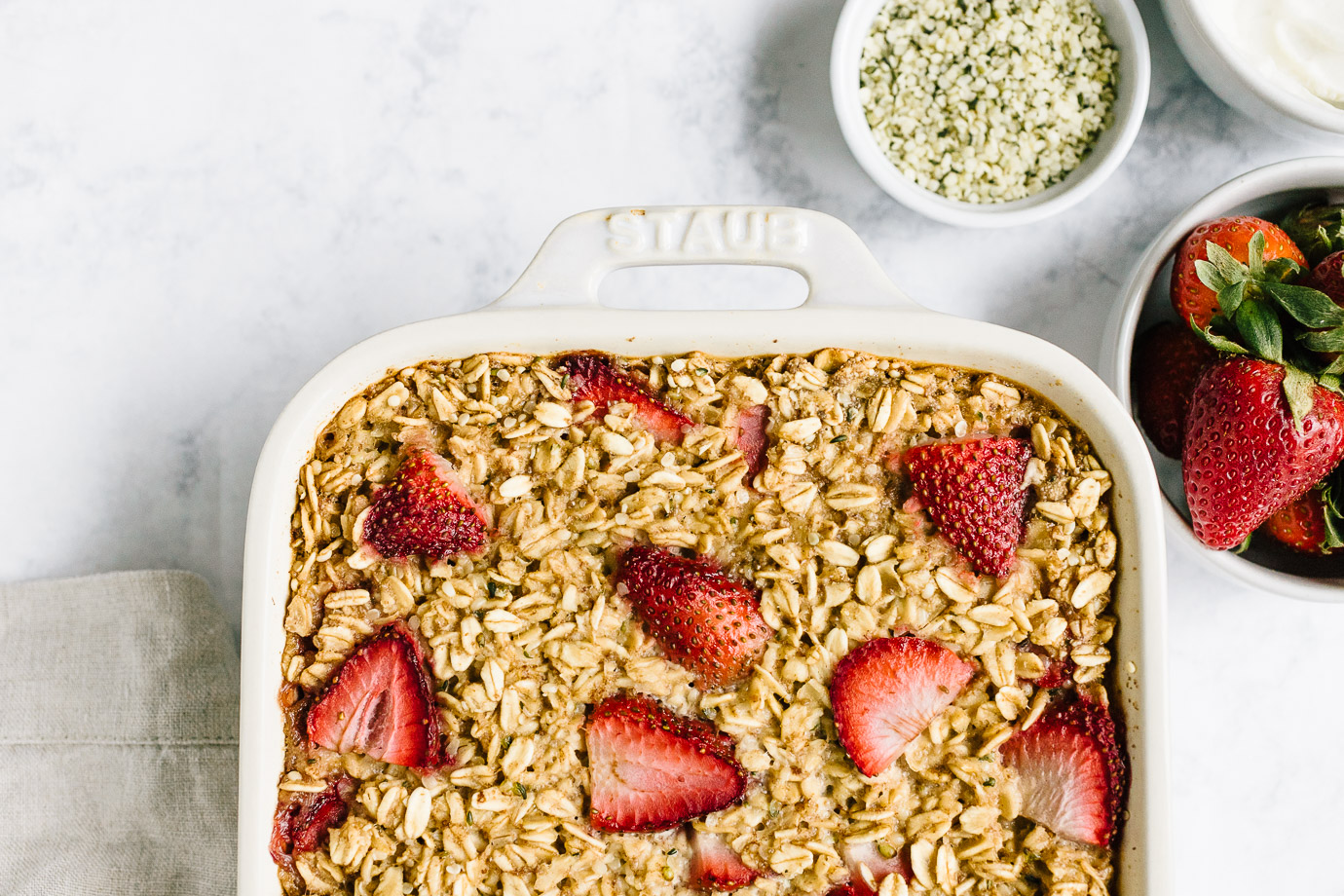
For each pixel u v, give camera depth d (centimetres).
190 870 59
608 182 61
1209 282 55
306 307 61
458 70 61
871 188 61
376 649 52
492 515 53
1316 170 57
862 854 52
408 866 52
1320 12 58
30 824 59
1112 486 52
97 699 59
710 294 61
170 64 61
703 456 53
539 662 52
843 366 53
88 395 61
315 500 53
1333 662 61
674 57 61
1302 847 61
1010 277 61
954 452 52
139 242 61
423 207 61
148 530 61
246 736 51
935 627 52
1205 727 61
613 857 52
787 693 52
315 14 61
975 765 52
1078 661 52
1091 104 59
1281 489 54
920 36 60
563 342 53
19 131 61
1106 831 52
